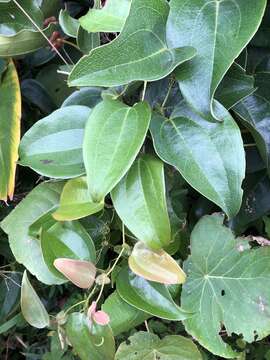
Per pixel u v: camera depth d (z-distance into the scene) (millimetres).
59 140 313
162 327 410
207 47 262
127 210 289
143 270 304
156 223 285
